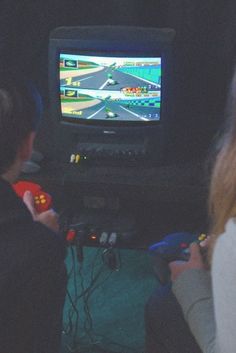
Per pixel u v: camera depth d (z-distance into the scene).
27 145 1.81
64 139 3.07
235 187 1.65
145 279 3.81
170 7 3.41
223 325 1.60
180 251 2.62
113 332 3.45
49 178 2.96
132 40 2.81
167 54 2.80
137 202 3.09
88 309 3.51
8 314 1.62
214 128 3.29
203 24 3.39
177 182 2.91
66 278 1.82
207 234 2.75
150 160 3.05
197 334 1.94
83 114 2.98
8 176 1.79
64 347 3.35
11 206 1.68
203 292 2.01
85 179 2.95
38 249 1.66
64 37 2.85
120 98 2.91
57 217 2.48
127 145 3.04
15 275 1.62
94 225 3.00
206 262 2.18
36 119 1.82
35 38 3.60
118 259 3.88
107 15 3.54
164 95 2.88
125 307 3.62
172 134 3.08
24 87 1.80
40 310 1.71
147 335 2.55
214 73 3.39
